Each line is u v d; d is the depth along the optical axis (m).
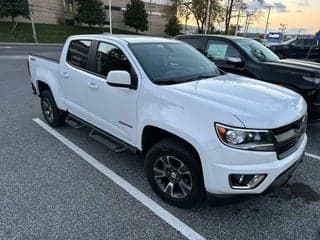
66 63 4.70
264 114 2.66
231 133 2.54
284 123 2.71
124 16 54.69
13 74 11.70
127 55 3.61
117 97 3.63
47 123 5.79
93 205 3.21
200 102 2.79
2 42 33.50
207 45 7.02
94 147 4.72
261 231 2.88
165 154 3.11
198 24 49.06
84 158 4.33
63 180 3.71
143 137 3.38
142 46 3.79
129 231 2.83
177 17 55.03
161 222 2.96
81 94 4.39
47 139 5.00
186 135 2.78
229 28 51.03
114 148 3.86
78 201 3.27
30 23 44.66
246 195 2.67
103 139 4.13
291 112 2.88
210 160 2.65
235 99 2.89
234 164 2.57
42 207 3.15
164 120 2.97
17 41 35.50
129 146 3.66
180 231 2.85
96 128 4.26
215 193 2.73
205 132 2.66
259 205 3.28
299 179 3.88
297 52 18.77
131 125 3.53
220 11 47.25
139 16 53.41
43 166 4.07
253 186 2.63
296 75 5.57
